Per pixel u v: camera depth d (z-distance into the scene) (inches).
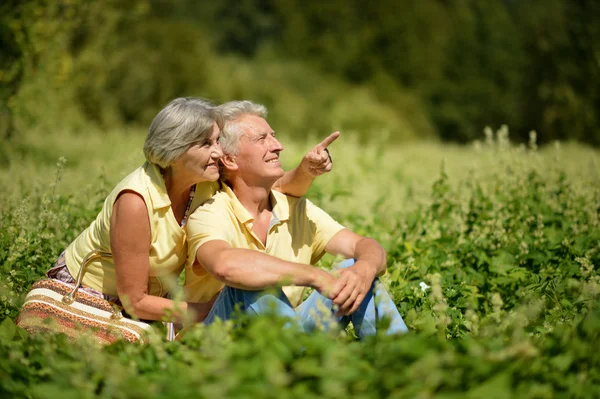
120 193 153.4
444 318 134.8
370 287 147.4
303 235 168.4
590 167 277.9
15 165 341.7
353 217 284.2
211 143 153.9
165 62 1227.9
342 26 2095.2
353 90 1628.9
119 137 647.1
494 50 2192.4
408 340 108.4
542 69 1290.6
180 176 155.6
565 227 221.3
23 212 198.5
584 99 1235.9
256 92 1401.3
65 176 319.9
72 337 149.8
